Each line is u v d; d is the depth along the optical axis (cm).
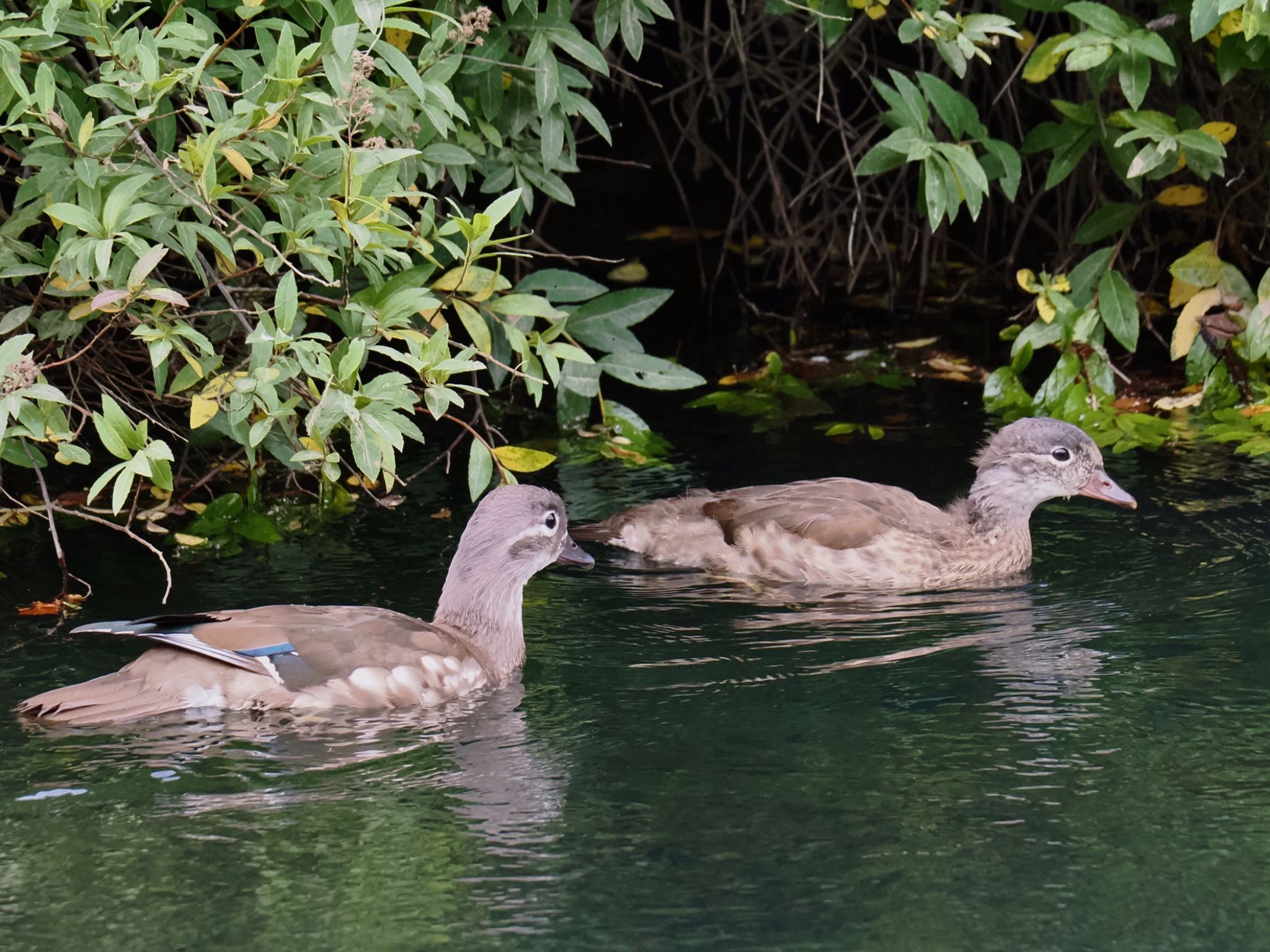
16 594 1267
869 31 2398
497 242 1213
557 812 915
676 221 2655
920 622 1255
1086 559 1389
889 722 1043
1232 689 1088
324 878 837
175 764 965
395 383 1093
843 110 2516
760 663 1159
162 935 784
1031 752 994
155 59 1045
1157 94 2116
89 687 1040
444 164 1417
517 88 1527
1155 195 2208
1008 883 838
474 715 1059
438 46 1257
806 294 2342
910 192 2462
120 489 1034
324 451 1131
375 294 1263
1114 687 1098
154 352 1065
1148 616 1238
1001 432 1412
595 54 1444
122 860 852
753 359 2056
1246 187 1936
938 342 2116
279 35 1299
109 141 1170
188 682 1035
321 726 1027
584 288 1537
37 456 1280
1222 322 1761
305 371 1142
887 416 1800
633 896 823
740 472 1614
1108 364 1800
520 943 781
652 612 1284
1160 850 869
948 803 926
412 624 1110
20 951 771
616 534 1447
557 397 1695
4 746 984
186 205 1170
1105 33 1612
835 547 1378
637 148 2753
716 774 966
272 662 1041
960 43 1516
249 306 1448
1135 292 2058
